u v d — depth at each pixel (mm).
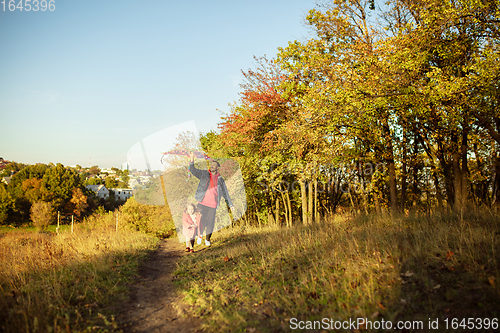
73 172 72812
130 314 4027
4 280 4859
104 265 6094
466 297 3428
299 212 23641
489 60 8039
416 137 14227
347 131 12305
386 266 4566
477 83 8242
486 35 9328
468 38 9383
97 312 3943
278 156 13812
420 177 16297
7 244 11062
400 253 5016
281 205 22234
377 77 9688
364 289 3945
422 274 4156
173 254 8570
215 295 4637
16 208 59250
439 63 10391
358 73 10844
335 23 11922
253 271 5609
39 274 5340
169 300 4648
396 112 11195
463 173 11531
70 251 7141
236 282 5156
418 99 9094
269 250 7070
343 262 5039
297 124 12055
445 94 8602
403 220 8477
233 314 3801
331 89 11148
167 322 3816
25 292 4375
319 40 12328
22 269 5492
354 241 6137
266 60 13922
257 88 14016
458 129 10445
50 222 53719
